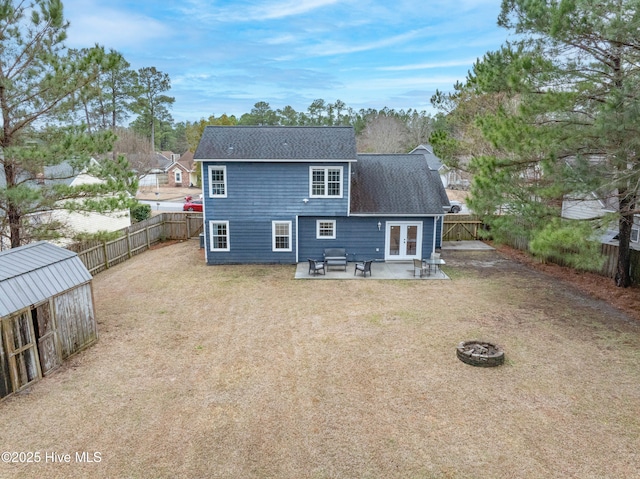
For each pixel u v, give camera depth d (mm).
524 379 8664
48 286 9141
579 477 5910
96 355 9945
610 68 10852
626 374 8805
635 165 10234
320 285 15617
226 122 47469
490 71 12773
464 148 21875
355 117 85438
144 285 15594
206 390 8359
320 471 6090
